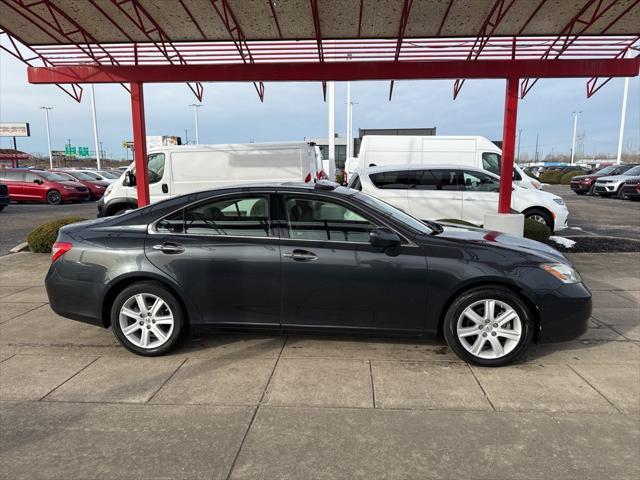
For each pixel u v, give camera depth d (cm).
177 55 774
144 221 423
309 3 646
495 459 270
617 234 1116
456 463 267
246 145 1012
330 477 256
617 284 646
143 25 700
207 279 403
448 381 366
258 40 763
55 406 334
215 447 283
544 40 739
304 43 762
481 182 939
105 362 408
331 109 1859
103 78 732
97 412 325
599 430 299
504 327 387
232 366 395
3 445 288
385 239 379
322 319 402
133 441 290
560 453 275
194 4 650
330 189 418
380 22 704
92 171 2786
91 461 271
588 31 723
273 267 397
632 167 2225
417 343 443
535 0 636
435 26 716
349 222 402
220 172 1015
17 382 371
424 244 393
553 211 974
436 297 388
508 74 709
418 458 271
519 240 443
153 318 414
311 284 395
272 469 263
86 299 415
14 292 638
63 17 667
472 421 309
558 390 351
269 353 421
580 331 389
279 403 334
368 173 966
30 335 475
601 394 346
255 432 298
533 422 308
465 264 384
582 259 801
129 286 413
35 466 267
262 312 406
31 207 1928
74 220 955
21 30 714
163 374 382
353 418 314
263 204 411
